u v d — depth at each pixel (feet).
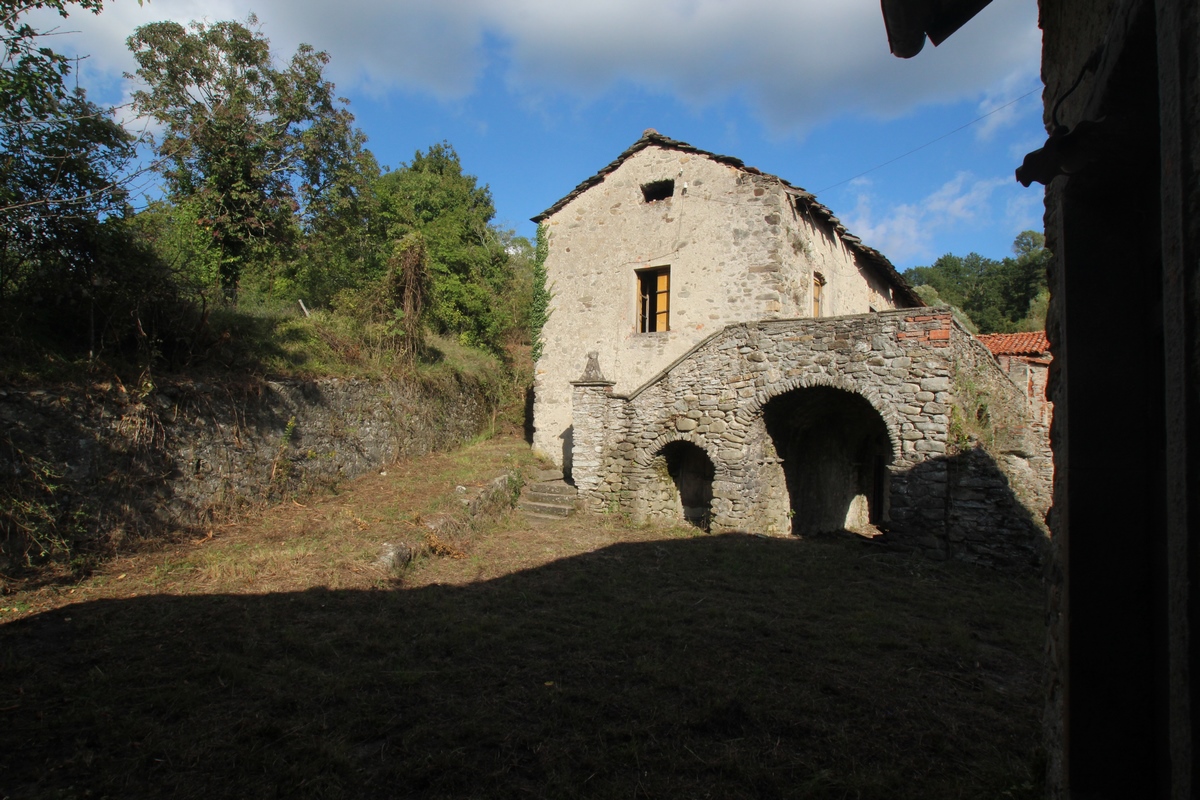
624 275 46.44
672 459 40.86
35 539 19.45
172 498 24.68
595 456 41.06
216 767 11.29
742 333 36.63
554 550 30.63
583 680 15.55
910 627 20.43
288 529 26.53
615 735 12.89
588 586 24.34
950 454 30.71
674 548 31.71
